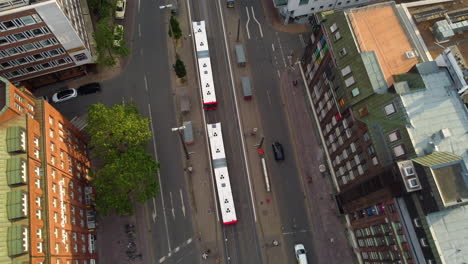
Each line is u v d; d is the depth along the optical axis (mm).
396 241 53750
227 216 69938
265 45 88875
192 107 81375
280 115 82125
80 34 71375
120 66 84125
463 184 44750
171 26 79750
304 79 83500
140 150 65438
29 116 52188
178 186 74625
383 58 58562
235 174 76438
